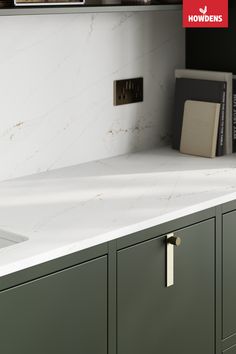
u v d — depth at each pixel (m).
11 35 2.78
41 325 2.18
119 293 2.38
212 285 2.71
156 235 2.46
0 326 2.08
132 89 3.22
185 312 2.62
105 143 3.16
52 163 2.99
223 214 2.69
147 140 3.33
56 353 2.23
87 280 2.28
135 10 2.83
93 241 2.26
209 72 3.21
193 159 3.15
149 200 2.60
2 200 2.62
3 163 2.84
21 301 2.12
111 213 2.47
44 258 2.14
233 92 3.22
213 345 2.75
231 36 3.24
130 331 2.44
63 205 2.55
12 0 2.54
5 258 2.10
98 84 3.09
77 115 3.04
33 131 2.91
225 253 2.73
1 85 2.78
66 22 2.93
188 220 2.56
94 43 3.05
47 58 2.90
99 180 2.84
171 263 2.52
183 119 3.25
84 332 2.30
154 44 3.27
